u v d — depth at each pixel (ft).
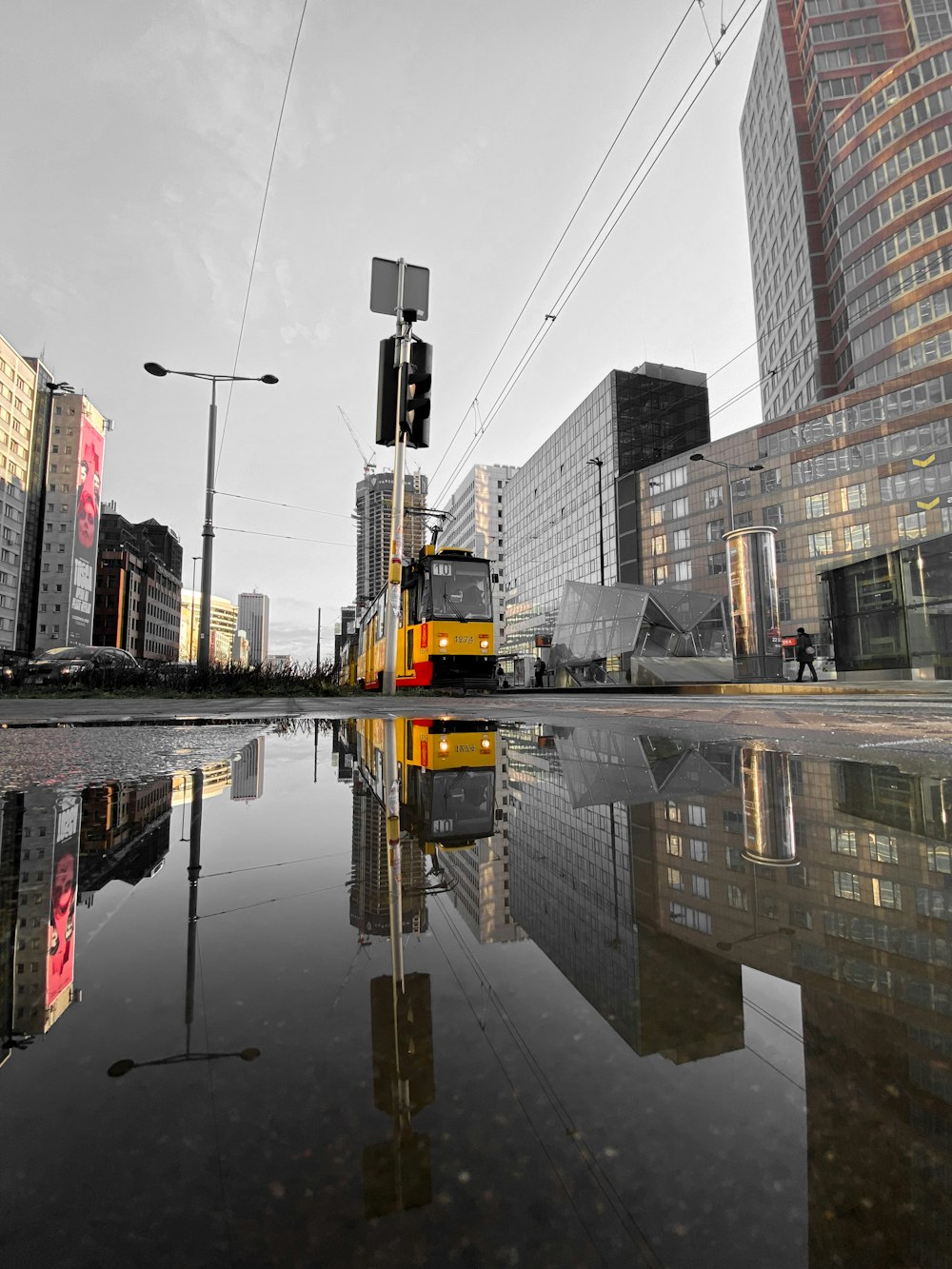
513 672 175.42
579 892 3.24
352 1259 1.08
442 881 3.50
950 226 168.04
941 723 15.40
